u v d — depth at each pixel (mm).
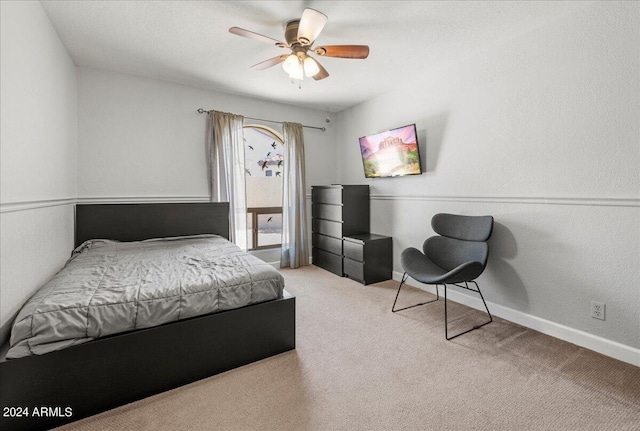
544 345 2111
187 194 3656
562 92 2146
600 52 1955
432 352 2035
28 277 1774
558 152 2180
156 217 3377
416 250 2885
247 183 4602
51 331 1361
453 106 2934
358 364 1896
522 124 2389
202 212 3609
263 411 1485
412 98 3395
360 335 2281
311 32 1935
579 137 2068
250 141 4609
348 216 3926
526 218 2385
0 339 1415
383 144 3615
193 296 1711
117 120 3223
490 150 2623
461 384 1693
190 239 3369
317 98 4039
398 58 2807
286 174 4285
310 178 4625
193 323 1693
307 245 4496
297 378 1749
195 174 3697
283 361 1927
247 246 4133
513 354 2000
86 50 2691
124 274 1935
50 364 1356
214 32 2391
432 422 1412
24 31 1757
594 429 1367
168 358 1629
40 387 1343
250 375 1776
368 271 3551
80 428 1367
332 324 2471
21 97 1705
